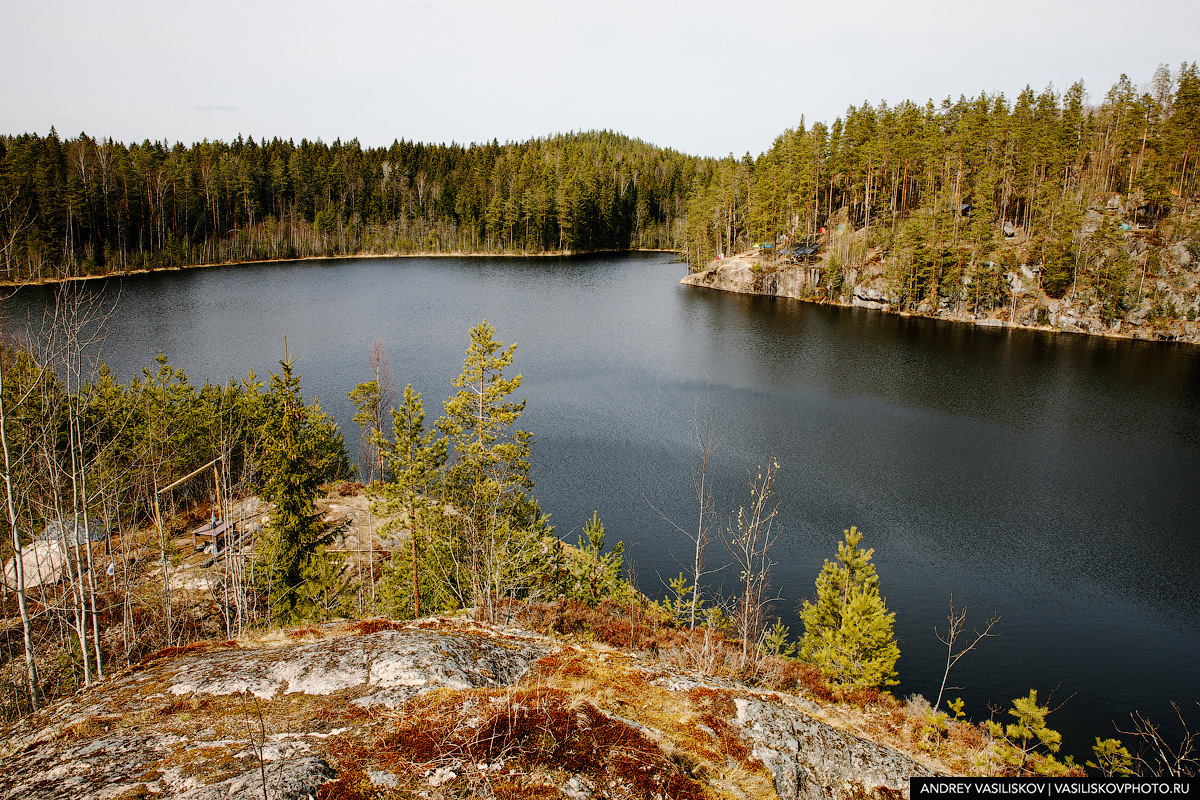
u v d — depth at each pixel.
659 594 29.05
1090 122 111.12
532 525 21.23
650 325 90.56
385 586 21.88
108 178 120.56
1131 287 85.31
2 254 15.06
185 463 32.34
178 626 23.06
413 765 5.76
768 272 118.75
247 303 97.12
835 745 8.35
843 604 18.73
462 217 175.12
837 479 41.69
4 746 6.55
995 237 100.12
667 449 46.50
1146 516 37.09
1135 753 20.77
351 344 75.25
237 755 5.90
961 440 48.50
